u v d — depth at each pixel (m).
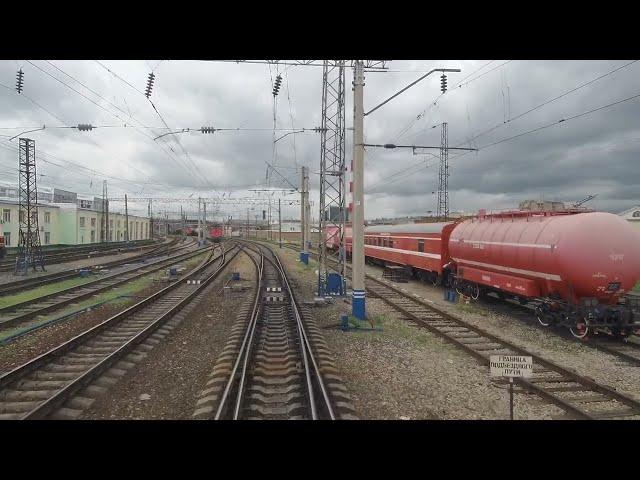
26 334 12.69
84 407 7.72
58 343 11.80
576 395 8.55
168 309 16.44
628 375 9.80
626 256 12.75
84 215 64.50
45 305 17.06
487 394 8.52
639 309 12.67
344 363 10.20
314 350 10.67
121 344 11.38
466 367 10.21
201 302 18.89
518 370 6.77
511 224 16.06
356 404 7.76
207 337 12.89
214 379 8.42
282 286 23.45
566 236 12.93
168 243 79.44
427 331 13.81
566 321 13.17
